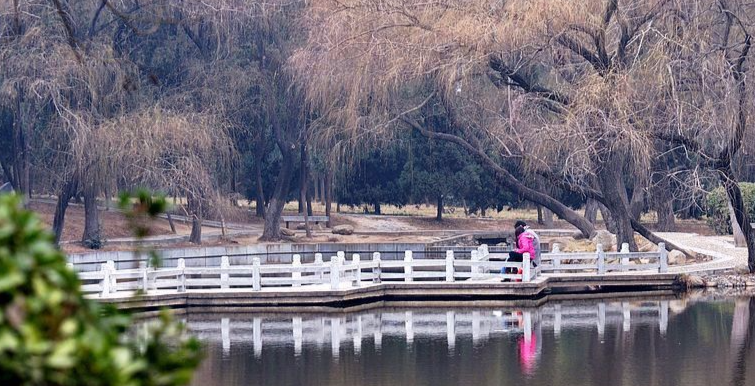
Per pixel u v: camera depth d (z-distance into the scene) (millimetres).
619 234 70625
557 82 72250
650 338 44969
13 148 91250
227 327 49375
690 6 61844
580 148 62875
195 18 85312
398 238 104188
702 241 84062
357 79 72312
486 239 103562
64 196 82312
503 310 54469
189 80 92000
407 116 84688
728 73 58625
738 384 34844
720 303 56062
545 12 63062
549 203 83250
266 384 36000
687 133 62938
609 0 63969
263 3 87000
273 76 93812
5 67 75938
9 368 6414
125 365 6824
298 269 56312
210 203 86062
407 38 70688
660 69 59750
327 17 74438
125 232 97938
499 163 98750
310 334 47094
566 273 63250
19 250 6840
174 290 56562
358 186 122312
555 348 42719
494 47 66500
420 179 115500
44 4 78250
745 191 80938
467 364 39406
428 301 57219
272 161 119125
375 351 42562
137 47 94250
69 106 78500
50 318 6621
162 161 81125
